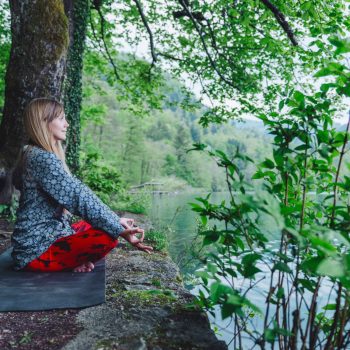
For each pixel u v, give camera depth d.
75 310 2.09
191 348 1.67
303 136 1.49
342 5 6.04
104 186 9.61
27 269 2.59
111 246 2.54
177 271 3.20
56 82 6.08
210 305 2.03
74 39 8.44
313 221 1.63
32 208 2.54
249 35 9.16
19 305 2.09
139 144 70.44
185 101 13.37
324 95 1.47
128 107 16.11
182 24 12.20
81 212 2.42
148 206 10.09
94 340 1.73
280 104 1.57
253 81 9.83
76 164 8.88
